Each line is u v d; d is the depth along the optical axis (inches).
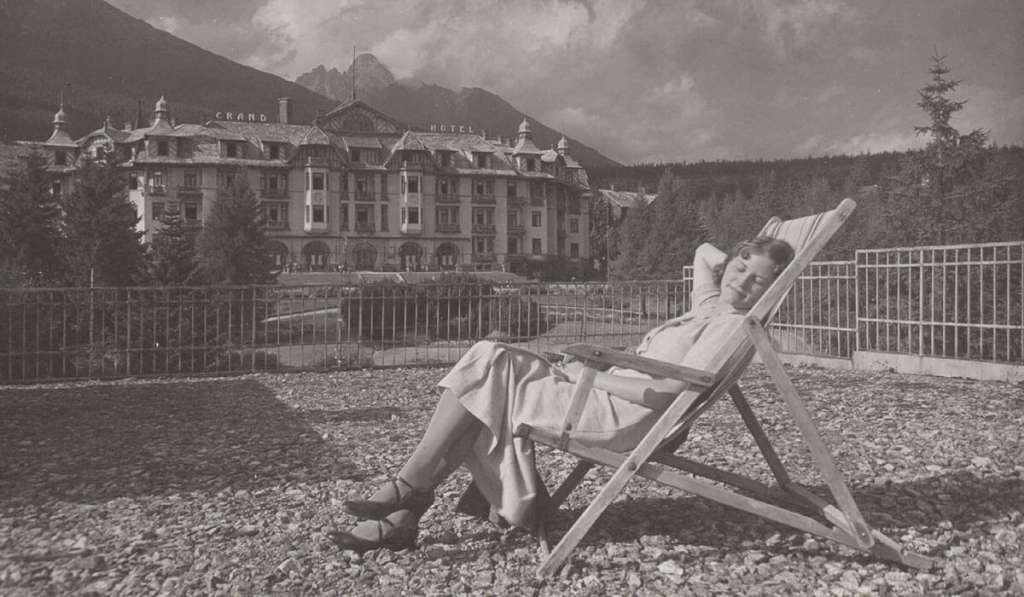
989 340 491.5
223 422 266.1
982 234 1107.9
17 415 287.1
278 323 477.7
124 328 481.4
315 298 489.7
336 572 113.4
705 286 131.0
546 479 168.6
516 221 3629.4
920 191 1178.0
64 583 111.1
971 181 1146.0
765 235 131.0
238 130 3299.7
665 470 111.8
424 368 476.4
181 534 134.2
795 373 398.0
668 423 109.8
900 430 221.5
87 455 209.2
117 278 1248.2
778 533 128.3
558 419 115.2
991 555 116.2
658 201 2662.4
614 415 116.0
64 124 3489.2
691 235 2632.9
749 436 215.2
